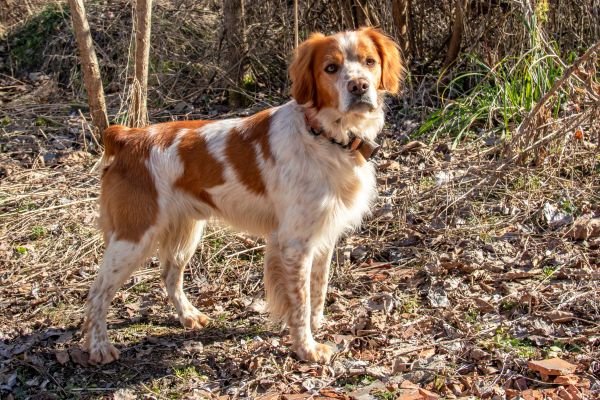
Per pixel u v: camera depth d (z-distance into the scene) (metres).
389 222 5.05
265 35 7.70
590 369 3.36
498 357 3.53
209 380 3.66
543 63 6.19
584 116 5.35
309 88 3.63
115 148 3.96
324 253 3.90
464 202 5.13
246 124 3.85
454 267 4.47
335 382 3.54
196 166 3.85
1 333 4.15
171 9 8.72
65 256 4.95
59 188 5.89
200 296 4.48
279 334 4.05
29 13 9.42
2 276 4.77
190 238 4.12
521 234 4.75
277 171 3.69
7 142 6.88
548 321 3.81
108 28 8.62
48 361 3.89
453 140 6.18
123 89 7.68
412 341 3.81
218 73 7.83
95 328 3.86
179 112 7.54
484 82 6.62
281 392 3.48
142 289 4.65
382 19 7.22
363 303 4.23
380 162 5.88
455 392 3.34
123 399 3.55
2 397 3.62
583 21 6.91
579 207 4.99
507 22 6.80
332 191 3.65
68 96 8.13
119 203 3.84
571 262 4.40
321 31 7.67
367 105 3.47
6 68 8.89
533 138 5.47
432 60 7.36
